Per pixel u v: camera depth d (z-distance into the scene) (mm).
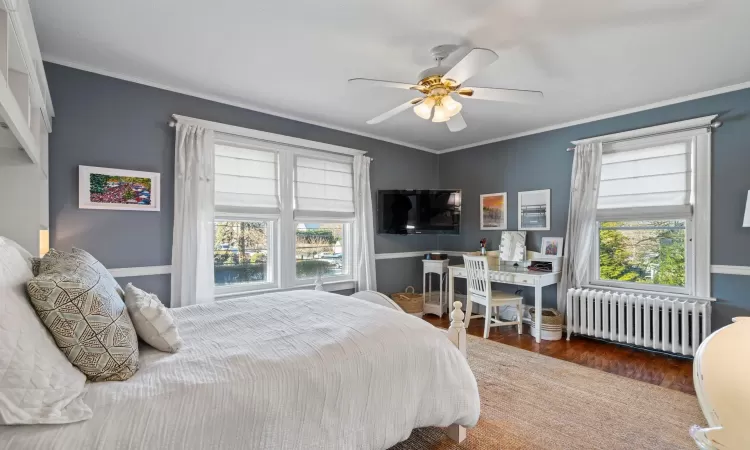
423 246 5473
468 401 1850
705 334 3184
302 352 1502
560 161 4281
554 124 4273
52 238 2703
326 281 4367
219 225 3627
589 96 3383
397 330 1798
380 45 2480
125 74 2971
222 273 3643
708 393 603
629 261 3846
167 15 2146
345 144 4547
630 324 3504
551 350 3564
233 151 3639
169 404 1146
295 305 2262
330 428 1398
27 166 2002
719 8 2031
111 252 2947
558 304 4191
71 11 2104
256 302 2363
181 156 3225
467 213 5277
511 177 4766
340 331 1736
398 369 1647
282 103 3613
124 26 2268
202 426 1146
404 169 5223
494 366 3137
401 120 4176
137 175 3053
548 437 2062
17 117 1459
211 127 3416
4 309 1016
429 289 5227
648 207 3646
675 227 3557
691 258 3418
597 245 4055
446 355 1846
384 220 4863
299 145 4078
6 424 933
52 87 2709
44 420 975
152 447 1056
